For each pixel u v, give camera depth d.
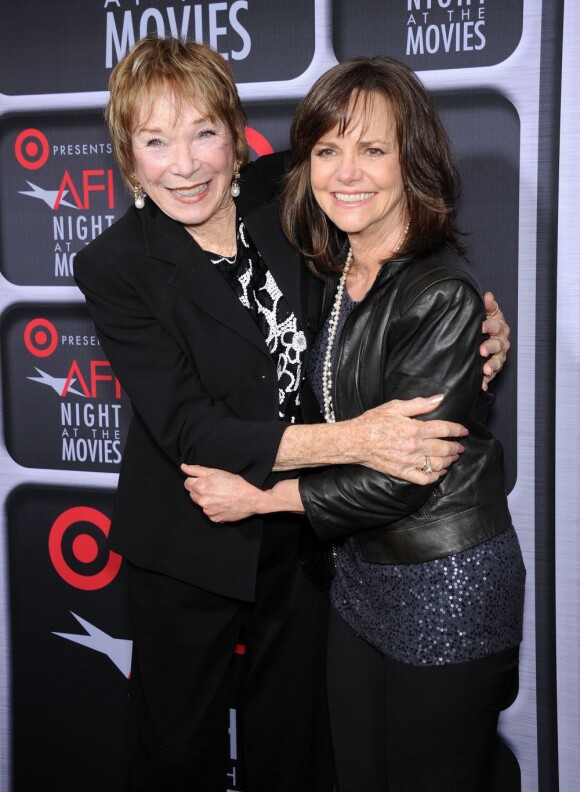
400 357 1.23
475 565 1.25
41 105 1.95
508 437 1.76
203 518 1.51
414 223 1.26
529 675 1.82
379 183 1.23
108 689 2.14
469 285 1.19
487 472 1.30
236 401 1.45
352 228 1.27
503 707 1.33
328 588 1.64
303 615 1.70
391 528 1.28
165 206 1.39
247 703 1.77
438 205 1.25
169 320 1.41
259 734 1.77
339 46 1.74
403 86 1.21
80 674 2.16
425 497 1.23
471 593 1.24
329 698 1.53
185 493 1.52
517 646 1.32
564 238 1.66
